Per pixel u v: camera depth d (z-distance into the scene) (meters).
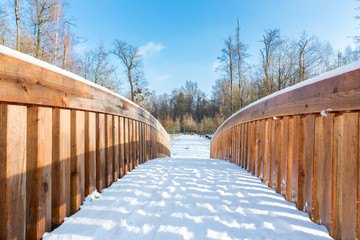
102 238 1.33
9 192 1.08
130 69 23.66
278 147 2.20
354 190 1.19
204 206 1.85
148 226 1.49
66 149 1.62
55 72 1.46
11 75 1.09
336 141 1.34
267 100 2.51
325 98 1.43
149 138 4.94
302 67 12.96
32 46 9.99
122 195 2.09
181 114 51.22
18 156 1.15
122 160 2.91
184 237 1.35
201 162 4.43
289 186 1.95
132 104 3.39
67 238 1.31
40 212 1.31
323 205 1.46
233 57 19.36
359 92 1.13
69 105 1.63
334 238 1.32
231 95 18.05
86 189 1.96
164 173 3.19
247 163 3.46
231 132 4.72
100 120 2.24
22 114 1.19
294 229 1.42
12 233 1.10
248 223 1.54
